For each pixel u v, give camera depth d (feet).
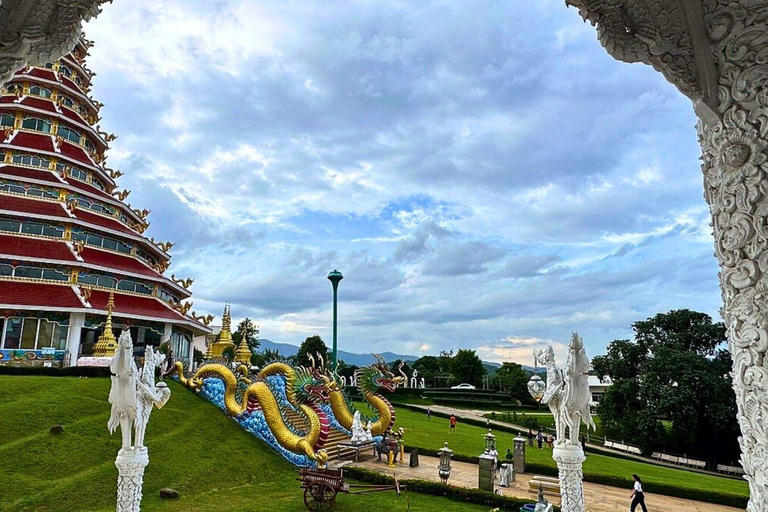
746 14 13.20
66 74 131.13
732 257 12.84
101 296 107.76
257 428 68.13
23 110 116.16
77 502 43.70
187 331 138.51
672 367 105.29
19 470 46.70
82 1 14.69
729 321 13.02
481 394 197.67
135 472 29.94
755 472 11.87
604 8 14.65
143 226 139.85
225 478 54.24
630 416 113.70
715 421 98.84
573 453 32.14
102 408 65.21
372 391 72.90
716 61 13.60
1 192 104.94
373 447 72.84
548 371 34.96
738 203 12.78
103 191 129.80
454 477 61.16
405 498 50.52
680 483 67.77
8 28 14.16
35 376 78.43
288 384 65.00
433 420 129.59
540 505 37.93
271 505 46.55
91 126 133.39
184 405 73.31
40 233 106.01
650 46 14.07
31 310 95.71
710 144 13.93
